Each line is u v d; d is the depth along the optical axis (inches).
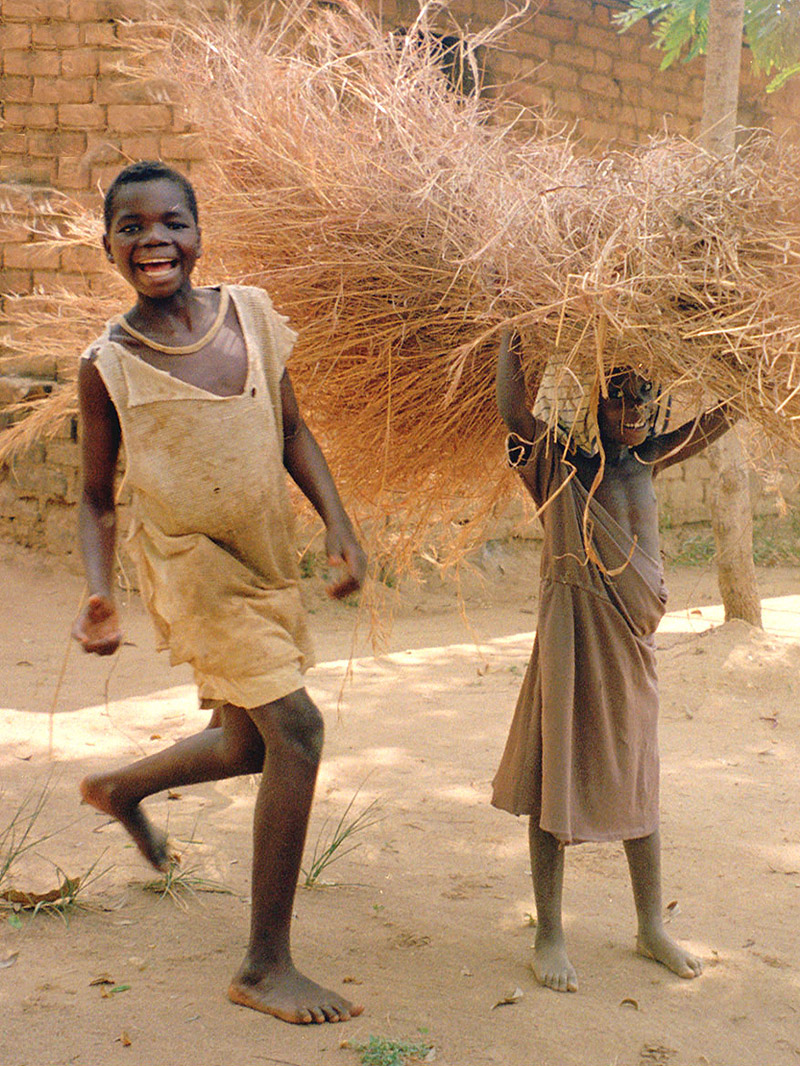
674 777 162.7
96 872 123.0
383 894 120.6
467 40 140.6
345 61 124.3
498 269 103.8
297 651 96.4
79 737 176.7
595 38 349.1
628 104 359.6
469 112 120.9
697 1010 97.4
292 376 117.6
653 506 109.3
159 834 117.5
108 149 302.8
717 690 204.1
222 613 94.3
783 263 91.5
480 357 112.4
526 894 121.5
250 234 113.8
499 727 187.8
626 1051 90.0
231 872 125.0
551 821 100.0
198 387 92.2
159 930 109.7
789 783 160.7
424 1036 91.3
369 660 241.3
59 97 303.7
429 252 109.2
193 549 93.9
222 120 115.7
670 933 112.4
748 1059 89.5
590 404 98.7
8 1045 87.4
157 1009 93.9
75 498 302.4
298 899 118.6
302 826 94.9
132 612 278.7
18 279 304.2
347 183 110.0
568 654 102.8
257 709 95.2
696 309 93.3
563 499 104.2
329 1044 89.4
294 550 102.1
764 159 97.9
